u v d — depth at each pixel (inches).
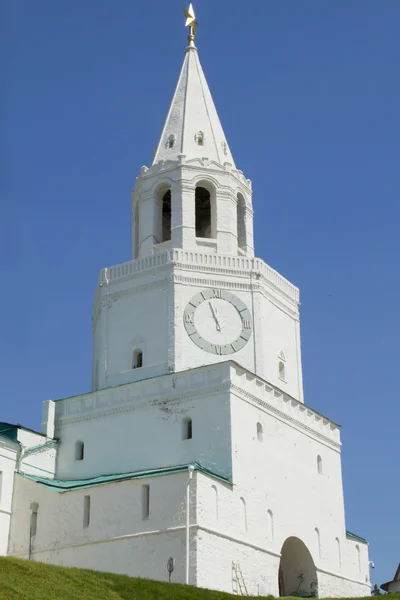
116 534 2058.3
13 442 2261.3
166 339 2345.0
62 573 1708.9
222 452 2126.0
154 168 2573.8
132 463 2245.3
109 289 2486.5
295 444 2372.0
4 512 2196.1
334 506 2469.2
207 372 2223.2
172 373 2271.2
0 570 1626.5
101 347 2443.4
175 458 2183.8
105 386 2393.0
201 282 2409.0
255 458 2194.9
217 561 1977.1
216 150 2625.5
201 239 2484.0
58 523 2149.4
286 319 2556.6
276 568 2144.4
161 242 2527.1
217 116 2741.1
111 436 2306.8
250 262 2465.6
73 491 2160.4
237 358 2352.4
